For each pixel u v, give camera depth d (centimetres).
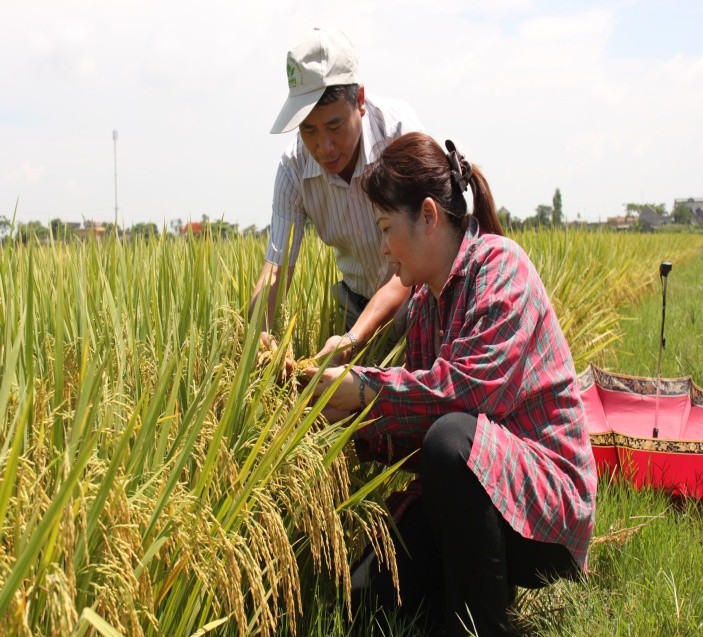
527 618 348
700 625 317
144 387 280
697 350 858
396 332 386
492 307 305
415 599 330
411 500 340
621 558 381
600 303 1003
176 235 477
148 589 211
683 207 10388
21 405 221
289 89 361
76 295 303
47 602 188
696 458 460
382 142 396
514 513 296
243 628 226
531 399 316
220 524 241
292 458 276
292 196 415
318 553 276
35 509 188
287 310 362
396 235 319
